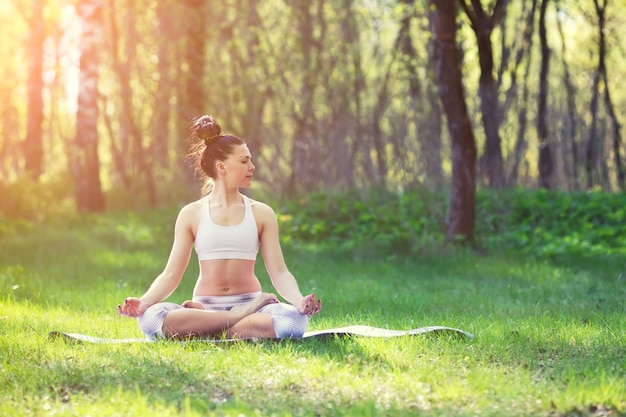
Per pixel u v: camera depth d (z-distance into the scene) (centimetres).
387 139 1644
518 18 2089
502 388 413
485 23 1383
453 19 1238
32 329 593
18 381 434
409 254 1221
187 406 373
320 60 1783
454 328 583
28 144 2461
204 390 420
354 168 1683
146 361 469
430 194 1480
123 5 1934
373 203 1542
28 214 1788
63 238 1409
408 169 1538
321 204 1572
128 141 2234
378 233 1428
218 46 1864
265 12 1900
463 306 752
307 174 1742
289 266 1102
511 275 1021
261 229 565
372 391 413
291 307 541
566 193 1833
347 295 821
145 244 1379
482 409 381
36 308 720
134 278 971
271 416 368
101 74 2320
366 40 1875
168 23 1833
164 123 1884
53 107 2983
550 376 448
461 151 1266
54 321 648
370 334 538
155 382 429
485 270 1061
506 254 1220
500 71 1944
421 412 379
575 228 1518
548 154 2180
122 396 396
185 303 551
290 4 1812
